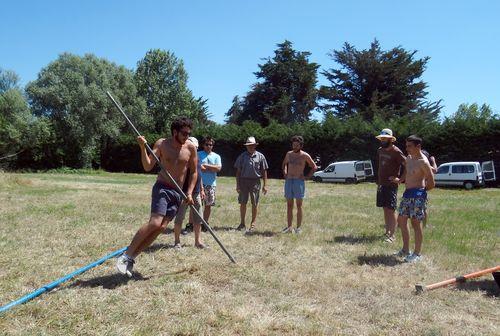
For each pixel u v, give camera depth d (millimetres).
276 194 16984
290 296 4723
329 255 6582
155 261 5871
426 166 6199
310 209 12000
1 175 18562
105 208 10930
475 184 22609
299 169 8305
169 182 5191
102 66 41625
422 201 6309
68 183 20812
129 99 44375
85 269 5418
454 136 27047
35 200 12547
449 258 6477
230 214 10547
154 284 4926
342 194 17844
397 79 48531
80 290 4699
